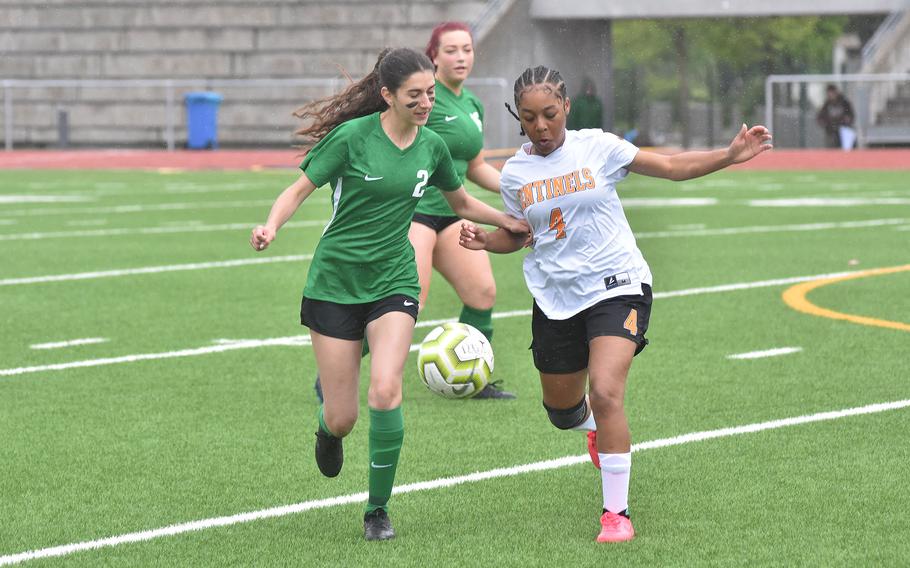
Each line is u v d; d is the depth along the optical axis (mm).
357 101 21734
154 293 46656
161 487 23312
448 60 29547
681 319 40281
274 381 32188
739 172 117438
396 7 149000
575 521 21094
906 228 67500
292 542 20234
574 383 22172
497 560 19203
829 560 18938
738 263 53719
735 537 20062
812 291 45812
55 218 75438
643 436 26531
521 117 21234
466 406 29438
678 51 166125
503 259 57531
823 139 145625
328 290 21156
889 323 39156
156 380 32312
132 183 104375
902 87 140500
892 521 20719
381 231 21047
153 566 19172
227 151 145625
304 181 20906
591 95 138125
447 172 21906
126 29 153625
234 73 151750
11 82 144875
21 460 25094
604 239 21219
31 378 32562
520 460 24859
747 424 27344
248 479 23797
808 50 168250
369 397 20312
